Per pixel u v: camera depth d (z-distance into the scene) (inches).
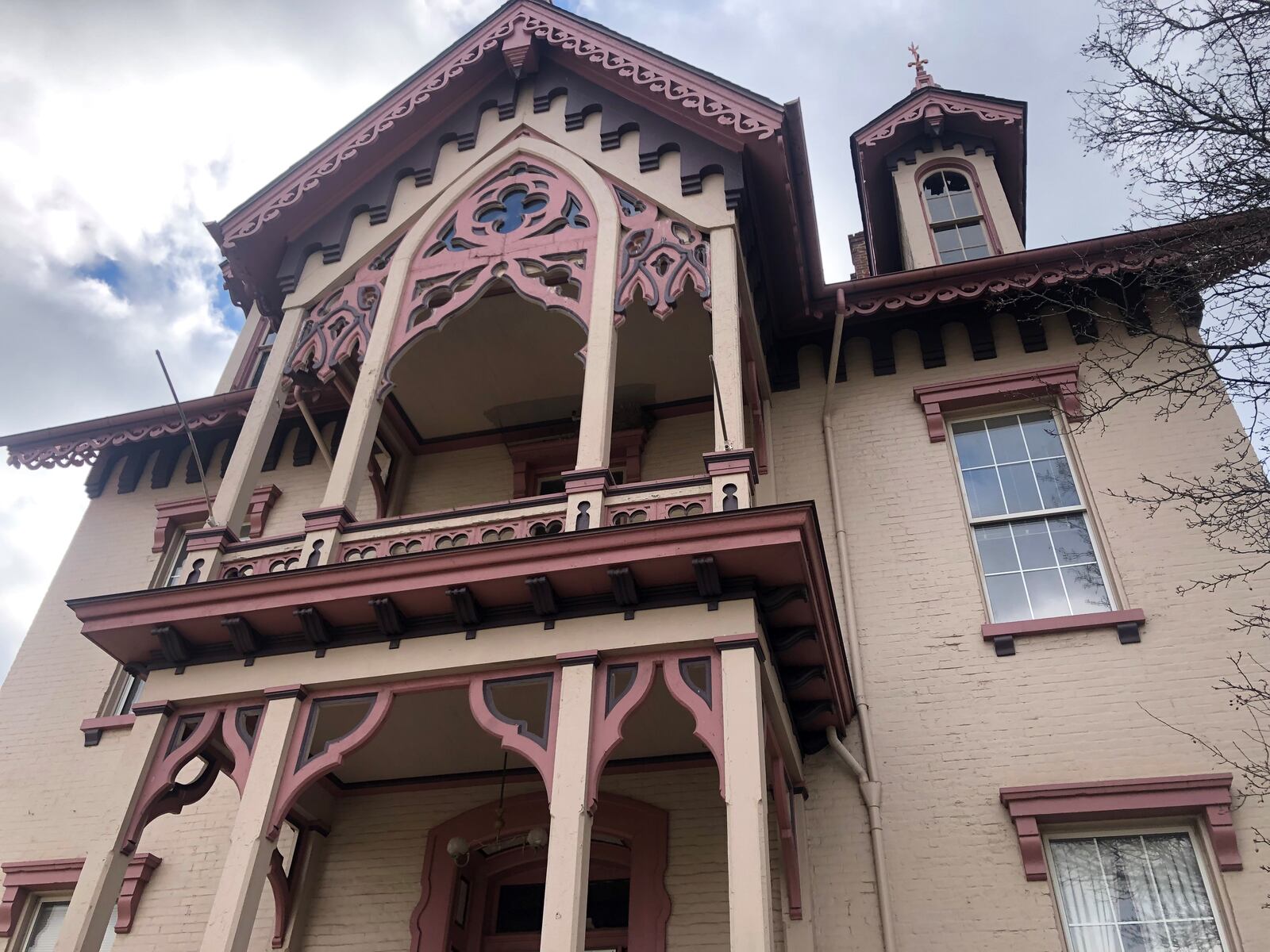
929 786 325.1
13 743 420.5
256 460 354.6
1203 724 315.6
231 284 438.0
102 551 480.1
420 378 439.2
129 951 355.3
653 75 400.5
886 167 535.5
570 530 286.2
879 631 362.3
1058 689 333.7
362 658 285.7
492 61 440.1
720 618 263.3
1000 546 377.7
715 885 321.1
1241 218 248.5
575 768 246.2
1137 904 296.4
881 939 300.5
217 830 378.3
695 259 347.6
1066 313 408.8
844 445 413.1
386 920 343.3
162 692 295.1
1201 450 372.8
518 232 382.0
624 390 439.2
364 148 421.4
